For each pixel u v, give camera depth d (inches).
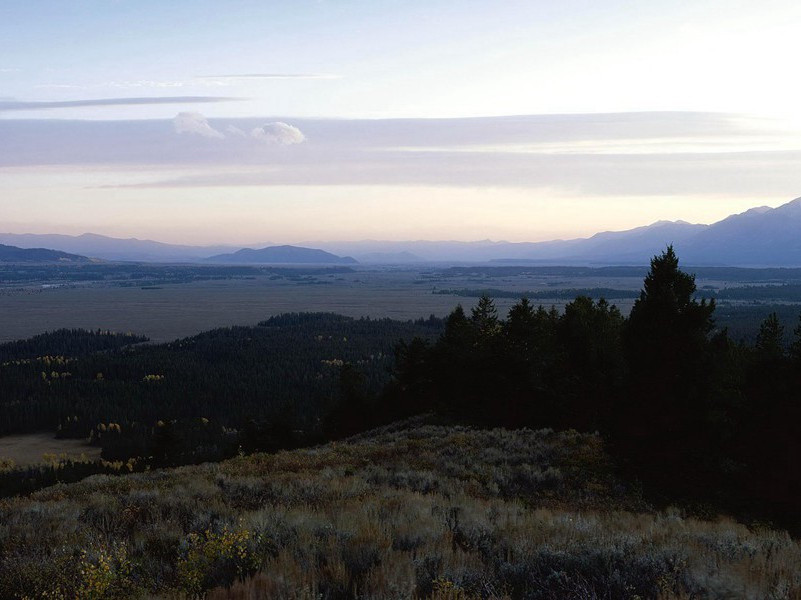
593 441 955.3
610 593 270.1
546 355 1637.6
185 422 5556.1
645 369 818.2
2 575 290.5
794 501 754.8
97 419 5851.4
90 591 271.3
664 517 606.2
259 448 2411.4
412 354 2116.1
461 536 362.0
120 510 447.5
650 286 853.2
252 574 290.0
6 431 5802.2
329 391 6087.6
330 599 257.0
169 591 273.0
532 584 281.6
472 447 917.8
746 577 283.3
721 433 854.5
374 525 356.8
